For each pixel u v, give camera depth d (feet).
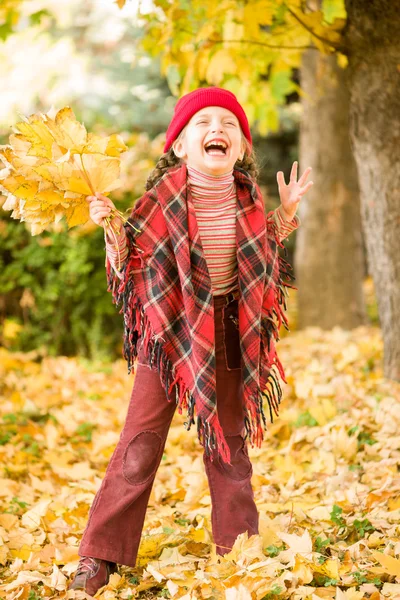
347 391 16.89
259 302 8.79
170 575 8.93
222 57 15.83
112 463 9.07
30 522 11.14
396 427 13.97
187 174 8.87
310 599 8.11
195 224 8.59
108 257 8.68
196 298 8.51
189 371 8.54
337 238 28.68
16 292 26.04
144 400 8.96
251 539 8.91
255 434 9.02
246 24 14.46
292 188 9.28
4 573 9.74
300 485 12.60
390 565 8.51
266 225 9.16
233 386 9.07
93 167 8.46
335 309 28.68
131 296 8.77
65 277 25.43
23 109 46.68
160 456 9.13
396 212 16.14
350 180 28.71
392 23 14.23
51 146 8.42
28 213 8.71
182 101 9.01
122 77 47.14
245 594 7.67
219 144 8.71
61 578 8.98
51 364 23.52
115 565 9.21
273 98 20.54
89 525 8.99
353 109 15.92
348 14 14.58
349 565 9.00
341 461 13.08
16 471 14.12
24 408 18.33
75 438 16.67
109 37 48.96
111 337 26.37
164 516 11.11
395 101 15.12
